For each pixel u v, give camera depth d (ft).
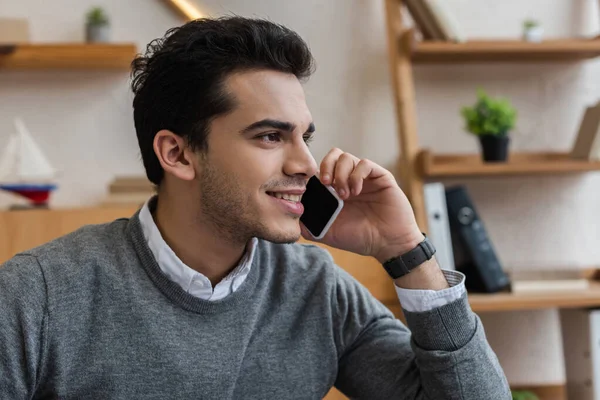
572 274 7.02
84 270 3.19
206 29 3.15
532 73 7.80
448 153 7.71
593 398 6.80
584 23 7.86
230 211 3.15
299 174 3.17
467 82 7.74
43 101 7.13
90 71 7.18
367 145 7.57
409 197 7.06
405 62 7.10
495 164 7.00
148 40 7.25
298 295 3.71
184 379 3.20
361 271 6.11
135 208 6.20
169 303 3.26
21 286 3.06
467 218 6.93
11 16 7.09
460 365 3.49
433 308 3.57
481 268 6.89
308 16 7.49
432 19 7.09
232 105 3.09
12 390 2.97
